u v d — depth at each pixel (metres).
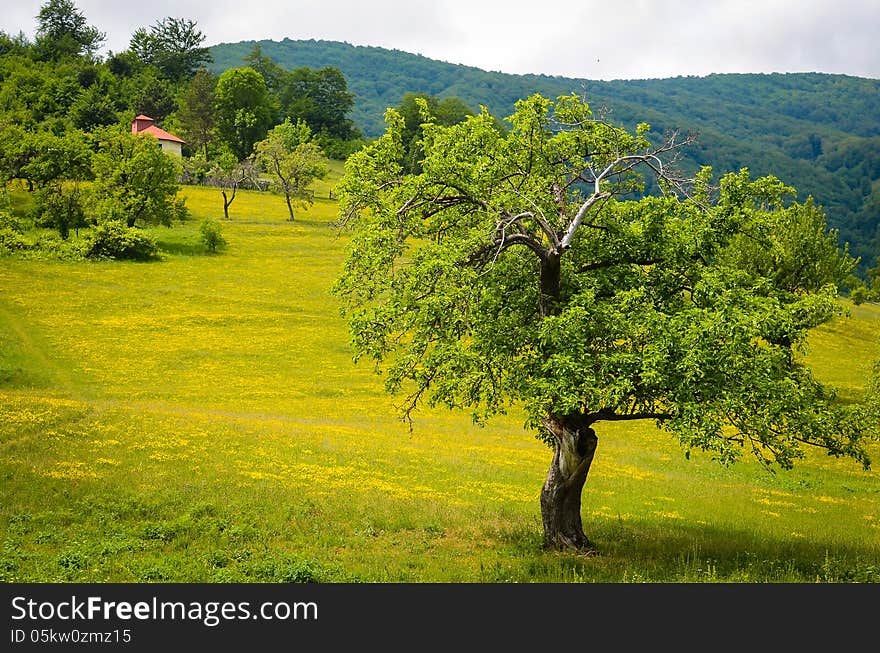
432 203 24.38
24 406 37.22
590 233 25.41
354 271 24.11
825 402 23.81
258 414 46.06
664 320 21.22
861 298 120.81
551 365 21.30
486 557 22.56
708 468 42.38
